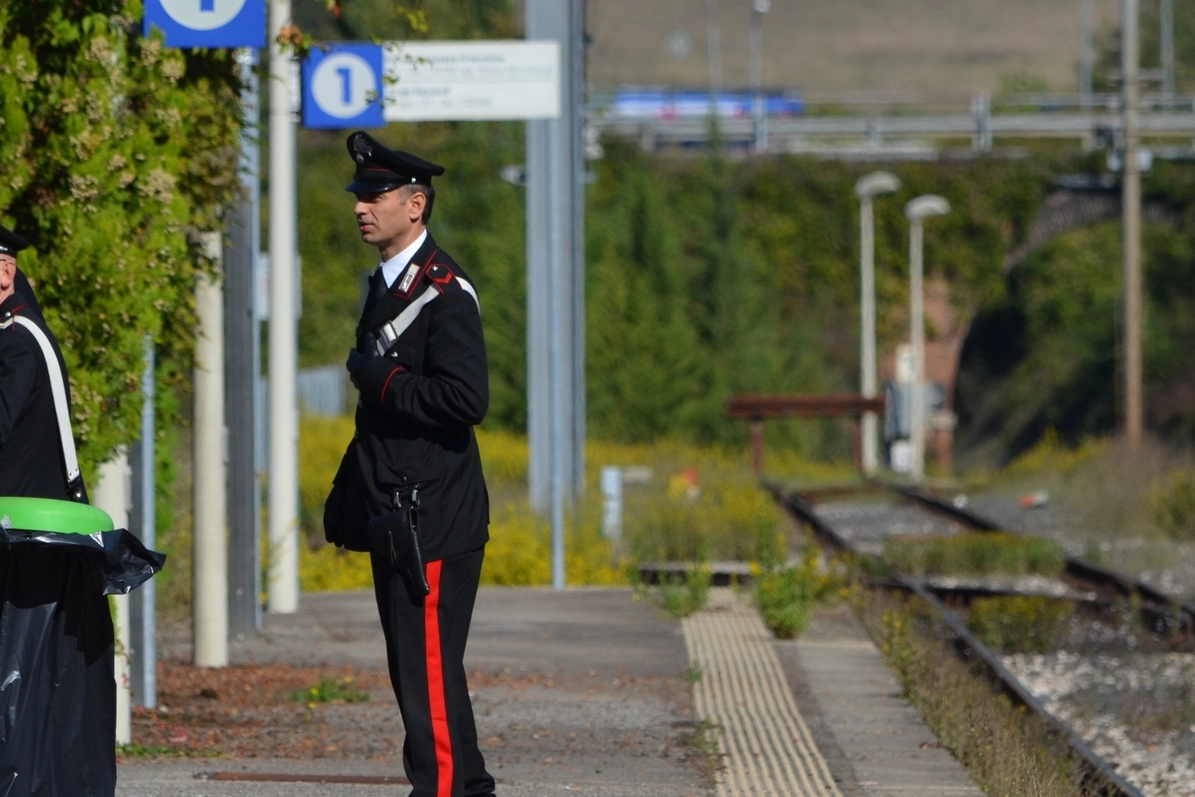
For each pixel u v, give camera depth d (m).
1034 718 28.97
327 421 102.88
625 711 29.06
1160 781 26.83
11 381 15.56
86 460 22.20
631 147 181.25
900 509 91.50
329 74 40.62
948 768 24.30
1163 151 178.62
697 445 148.38
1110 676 36.47
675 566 54.16
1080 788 24.69
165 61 23.45
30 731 15.72
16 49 21.14
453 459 16.48
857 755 25.25
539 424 62.44
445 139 180.12
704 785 22.91
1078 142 189.62
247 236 36.56
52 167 21.47
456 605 16.61
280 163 42.12
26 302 16.14
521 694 30.78
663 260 152.38
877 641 37.22
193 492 33.16
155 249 22.44
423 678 16.48
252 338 37.28
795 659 35.25
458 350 16.14
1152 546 64.50
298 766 23.83
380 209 16.48
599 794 22.17
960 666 34.19
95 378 21.80
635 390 143.62
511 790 22.41
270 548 42.50
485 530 16.91
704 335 166.00
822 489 104.25
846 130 188.12
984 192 179.12
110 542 15.79
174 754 24.56
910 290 180.62
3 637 15.79
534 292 62.81
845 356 180.38
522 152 178.75
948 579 56.84
